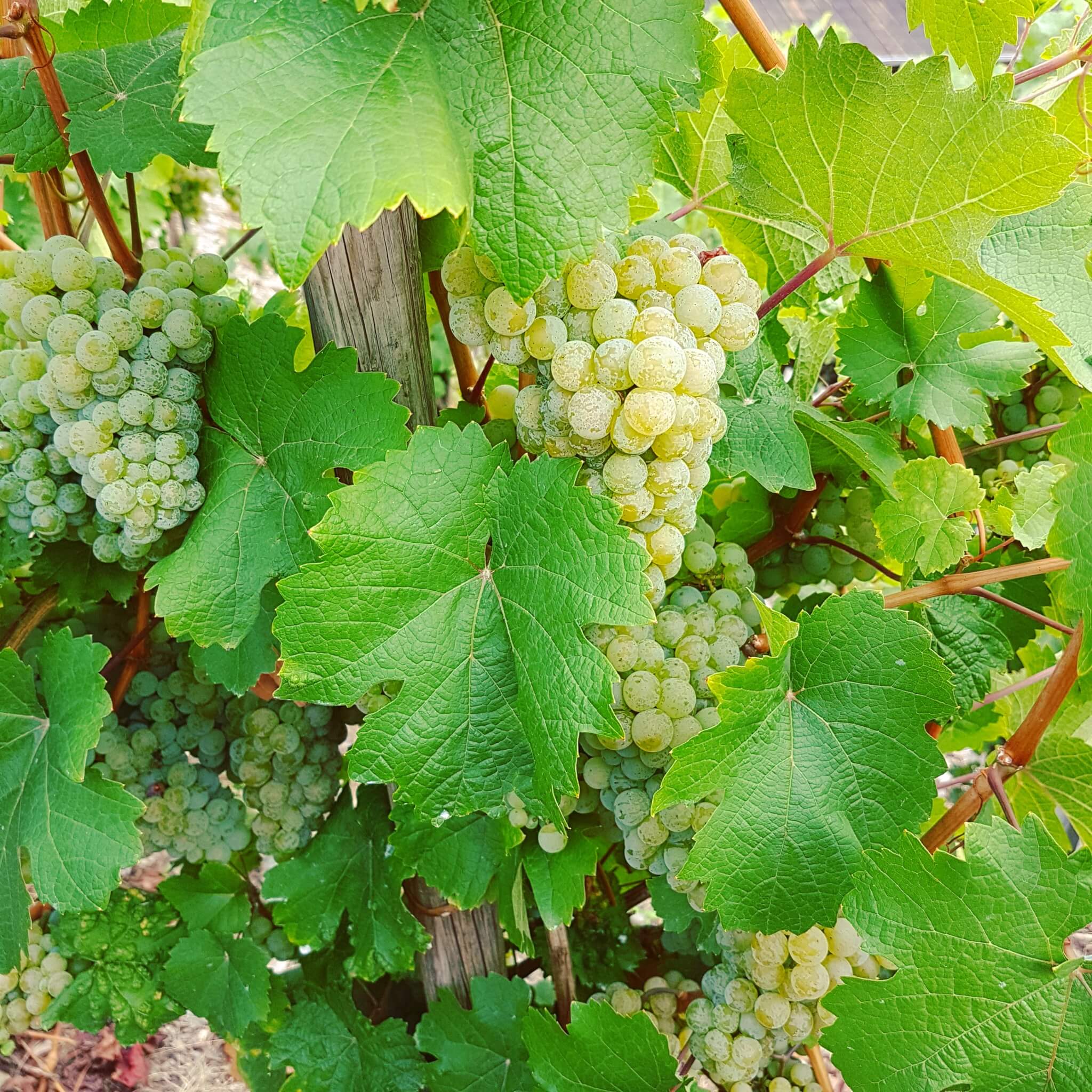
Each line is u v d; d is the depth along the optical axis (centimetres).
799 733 38
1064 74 49
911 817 38
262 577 39
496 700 36
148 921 55
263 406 40
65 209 42
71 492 39
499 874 49
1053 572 43
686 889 41
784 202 40
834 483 53
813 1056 44
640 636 39
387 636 35
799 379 52
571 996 53
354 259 40
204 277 40
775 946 40
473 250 33
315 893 53
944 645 49
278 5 29
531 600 35
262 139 28
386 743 36
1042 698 42
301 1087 56
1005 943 35
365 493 35
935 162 36
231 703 52
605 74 30
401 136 28
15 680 42
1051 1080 36
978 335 53
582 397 32
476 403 45
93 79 40
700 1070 48
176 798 52
